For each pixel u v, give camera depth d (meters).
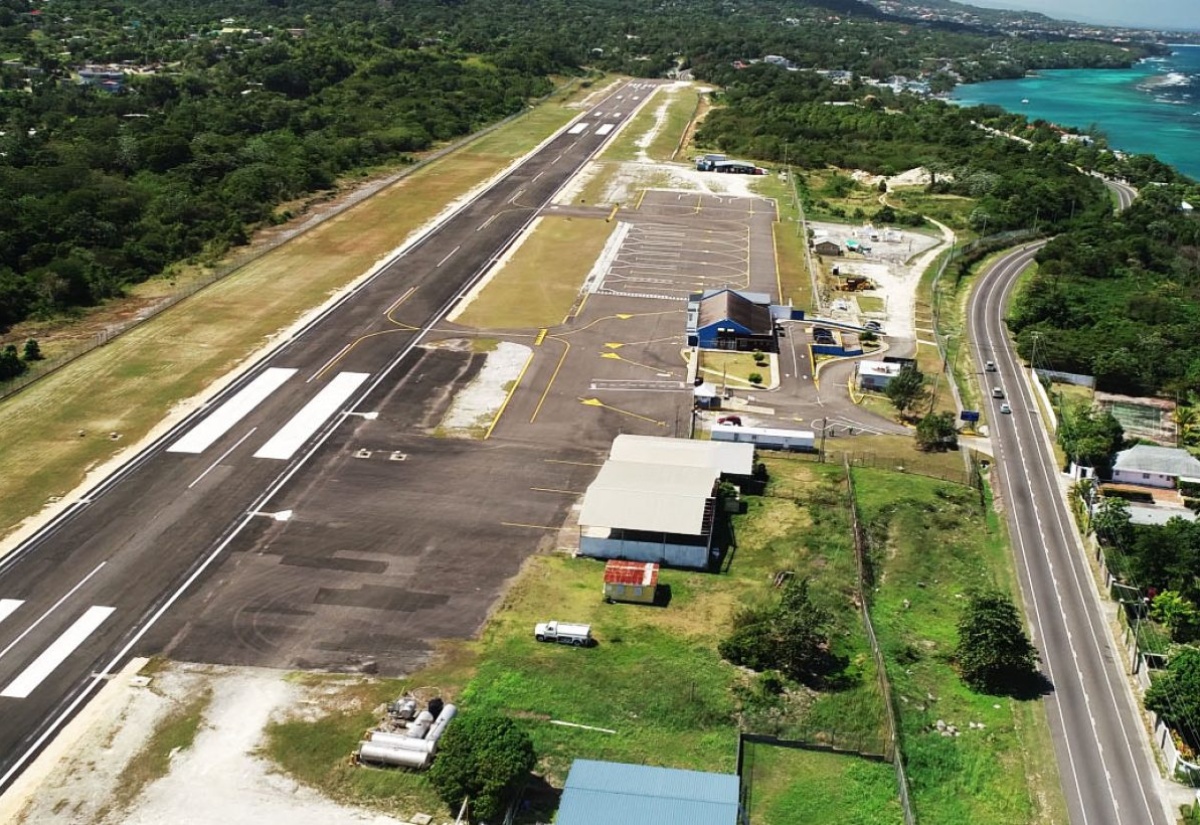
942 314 126.06
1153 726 58.50
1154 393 106.38
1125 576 72.06
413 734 53.84
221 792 51.00
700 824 45.75
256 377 97.38
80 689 57.41
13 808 49.84
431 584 67.44
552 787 51.72
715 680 59.47
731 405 95.62
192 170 158.88
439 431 88.12
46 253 122.56
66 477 78.81
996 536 78.50
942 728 57.69
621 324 114.19
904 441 91.06
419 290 122.44
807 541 74.12
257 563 68.94
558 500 78.12
